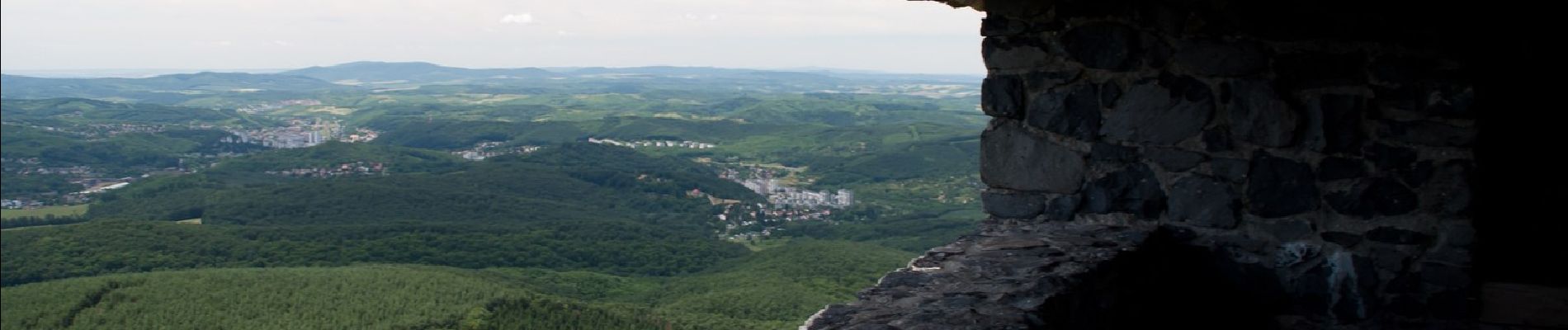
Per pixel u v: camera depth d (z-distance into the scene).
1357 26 2.72
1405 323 2.79
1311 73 2.79
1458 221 2.70
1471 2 2.62
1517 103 3.00
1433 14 2.65
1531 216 2.98
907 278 2.25
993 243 2.68
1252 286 2.92
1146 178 2.97
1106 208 3.02
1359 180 2.79
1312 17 2.76
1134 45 2.92
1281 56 2.80
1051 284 2.13
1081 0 2.96
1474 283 2.72
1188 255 2.97
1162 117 2.92
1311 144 2.81
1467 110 2.64
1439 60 2.66
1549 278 2.77
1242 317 2.94
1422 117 2.70
